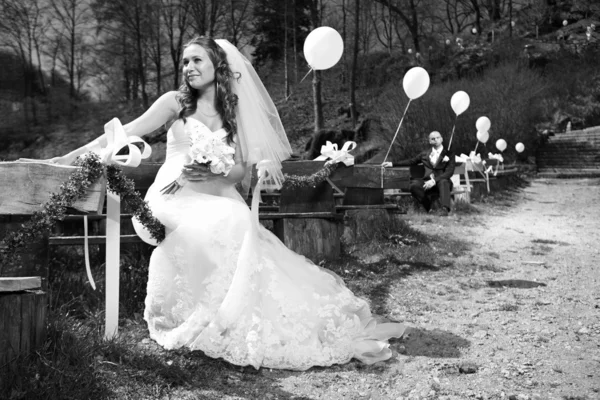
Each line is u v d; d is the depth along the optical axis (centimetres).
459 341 380
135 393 268
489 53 3781
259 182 369
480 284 563
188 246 332
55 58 4288
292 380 305
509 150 2481
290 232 580
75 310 369
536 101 2730
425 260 652
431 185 1049
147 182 508
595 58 3603
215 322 321
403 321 428
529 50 3722
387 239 720
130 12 3978
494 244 806
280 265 358
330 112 3734
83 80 4412
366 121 3016
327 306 352
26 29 4119
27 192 285
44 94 4381
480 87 2519
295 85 3984
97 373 270
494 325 420
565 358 348
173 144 368
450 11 5312
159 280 339
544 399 284
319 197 595
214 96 369
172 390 279
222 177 362
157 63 4125
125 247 508
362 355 341
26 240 274
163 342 331
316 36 509
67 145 4119
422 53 4244
